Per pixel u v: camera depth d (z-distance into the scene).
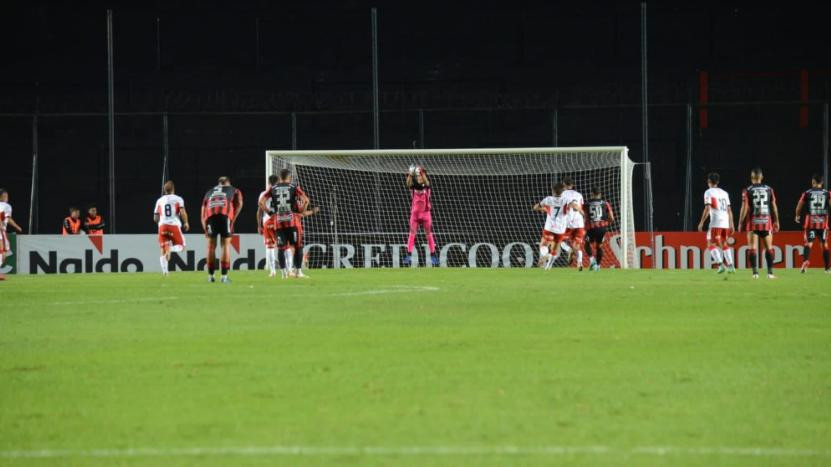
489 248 102.94
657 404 23.58
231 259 97.38
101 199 125.88
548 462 18.53
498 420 21.91
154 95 133.12
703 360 29.94
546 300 50.47
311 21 136.38
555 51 134.75
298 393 24.92
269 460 18.69
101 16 137.50
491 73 134.38
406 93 132.62
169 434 20.75
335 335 35.94
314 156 103.00
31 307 47.72
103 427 21.42
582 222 85.31
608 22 134.25
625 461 18.64
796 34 132.12
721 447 19.67
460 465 18.33
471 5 137.88
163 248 80.19
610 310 45.03
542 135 129.62
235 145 129.00
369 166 104.56
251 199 126.62
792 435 20.67
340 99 132.50
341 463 18.45
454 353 31.36
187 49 137.00
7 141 129.62
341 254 101.06
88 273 90.12
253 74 135.38
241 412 22.77
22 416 22.52
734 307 46.53
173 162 127.38
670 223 122.50
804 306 47.03
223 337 35.53
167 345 33.47
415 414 22.50
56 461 18.78
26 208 128.25
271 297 53.16
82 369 28.66
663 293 55.09
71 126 130.25
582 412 22.70
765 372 27.89
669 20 133.50
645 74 104.38
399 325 39.06
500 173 110.25
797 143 124.62
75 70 135.88
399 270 86.19
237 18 137.38
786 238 98.19
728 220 77.19
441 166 109.00
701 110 126.62
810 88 128.00
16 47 135.75
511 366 28.83
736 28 132.75
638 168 124.62
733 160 124.06
